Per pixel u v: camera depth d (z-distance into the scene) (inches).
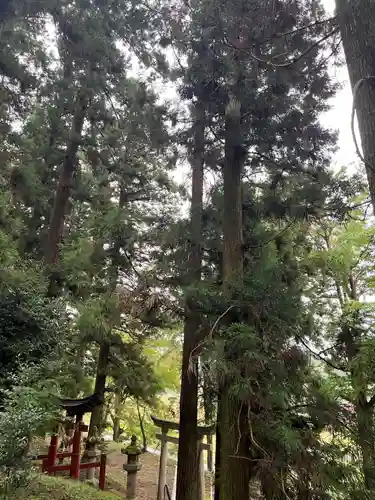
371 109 90.4
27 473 136.3
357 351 193.9
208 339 134.7
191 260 213.6
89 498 193.2
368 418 138.8
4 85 255.6
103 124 320.5
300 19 152.5
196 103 202.5
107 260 238.1
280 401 126.8
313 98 194.1
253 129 197.0
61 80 301.4
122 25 263.7
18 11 235.5
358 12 98.7
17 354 176.1
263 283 143.3
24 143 281.0
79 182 303.3
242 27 152.9
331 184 183.0
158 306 163.6
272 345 133.5
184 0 179.2
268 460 123.0
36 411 138.8
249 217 200.8
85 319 234.7
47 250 281.9
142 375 304.7
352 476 122.8
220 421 154.2
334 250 252.5
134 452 276.1
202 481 256.4
